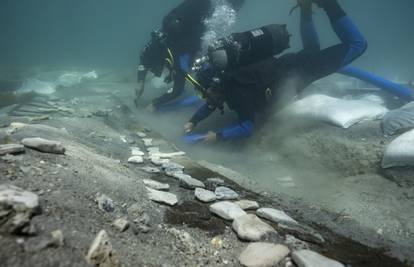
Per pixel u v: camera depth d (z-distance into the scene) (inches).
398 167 145.1
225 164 201.8
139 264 59.4
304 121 206.1
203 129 255.0
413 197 131.6
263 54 204.5
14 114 218.7
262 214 97.7
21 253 47.8
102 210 75.3
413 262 87.0
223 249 77.1
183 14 245.6
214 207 96.4
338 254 82.4
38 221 57.7
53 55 1088.2
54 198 70.0
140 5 2827.3
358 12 1882.4
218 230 86.1
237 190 124.2
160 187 110.3
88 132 180.7
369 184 148.6
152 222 82.4
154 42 253.6
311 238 88.0
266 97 207.6
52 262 48.5
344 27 225.0
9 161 81.3
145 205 90.5
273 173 186.4
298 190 155.5
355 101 204.7
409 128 164.2
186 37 250.7
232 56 196.9
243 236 81.5
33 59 940.0
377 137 171.8
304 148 193.6
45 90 379.9
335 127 189.9
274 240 82.3
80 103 280.1
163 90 358.0
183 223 87.7
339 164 172.4
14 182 70.9
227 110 264.7
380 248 93.7
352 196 140.1
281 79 211.6
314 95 224.4
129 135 207.9
